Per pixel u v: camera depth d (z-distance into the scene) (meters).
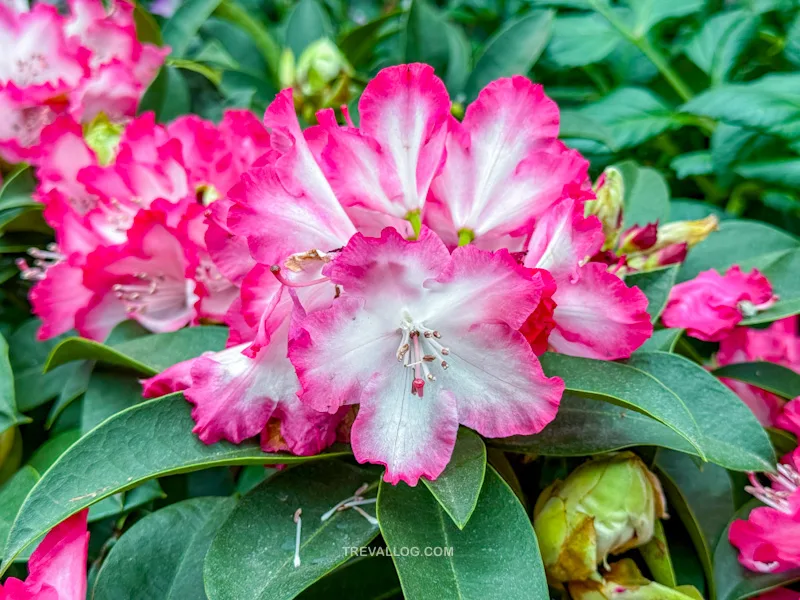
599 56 0.44
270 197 0.21
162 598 0.24
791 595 0.25
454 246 0.23
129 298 0.30
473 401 0.20
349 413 0.22
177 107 0.40
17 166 0.38
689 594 0.24
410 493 0.22
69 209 0.31
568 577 0.23
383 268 0.19
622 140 0.40
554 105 0.23
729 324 0.28
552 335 0.23
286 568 0.21
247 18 0.48
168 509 0.26
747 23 0.43
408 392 0.20
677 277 0.34
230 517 0.22
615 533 0.22
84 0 0.39
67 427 0.33
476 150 0.23
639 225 0.35
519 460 0.26
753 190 0.43
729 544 0.26
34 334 0.35
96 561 0.28
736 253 0.34
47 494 0.20
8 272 0.38
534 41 0.40
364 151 0.22
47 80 0.37
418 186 0.22
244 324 0.23
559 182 0.22
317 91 0.39
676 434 0.23
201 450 0.22
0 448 0.30
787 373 0.29
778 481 0.24
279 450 0.22
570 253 0.21
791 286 0.31
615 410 0.24
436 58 0.41
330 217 0.22
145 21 0.44
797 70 0.41
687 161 0.41
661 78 0.47
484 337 0.20
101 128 0.37
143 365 0.26
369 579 0.24
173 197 0.31
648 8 0.45
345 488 0.23
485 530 0.21
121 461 0.21
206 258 0.28
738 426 0.24
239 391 0.22
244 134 0.31
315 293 0.21
